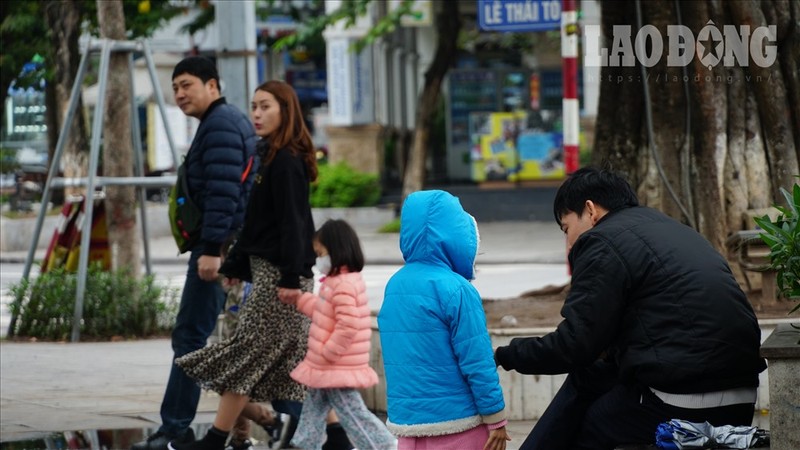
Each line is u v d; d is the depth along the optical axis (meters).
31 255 29.55
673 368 11.29
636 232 11.69
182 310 17.38
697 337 11.34
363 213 64.19
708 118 21.36
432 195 12.26
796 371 10.76
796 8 21.41
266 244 15.92
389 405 12.34
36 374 23.80
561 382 18.33
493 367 11.98
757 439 11.13
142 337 29.16
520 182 73.81
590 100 71.94
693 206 21.56
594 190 12.20
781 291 11.62
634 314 11.55
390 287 12.34
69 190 43.69
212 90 17.62
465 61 84.94
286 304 15.92
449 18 61.47
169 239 60.31
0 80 50.44
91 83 61.56
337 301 15.32
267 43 84.06
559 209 12.42
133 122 29.64
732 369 11.42
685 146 21.58
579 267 11.66
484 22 33.69
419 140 63.22
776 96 21.30
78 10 41.50
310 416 15.67
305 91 91.94
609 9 22.12
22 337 29.16
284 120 15.97
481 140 73.94
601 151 22.42
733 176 21.36
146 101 64.25
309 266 15.92
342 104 69.12
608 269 11.50
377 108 71.06
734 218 21.33
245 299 16.84
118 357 25.84
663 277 11.48
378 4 67.56
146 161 67.44
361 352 15.51
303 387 16.20
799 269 11.36
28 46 49.03
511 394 18.41
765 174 21.39
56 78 42.12
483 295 37.97
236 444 17.50
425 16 60.03
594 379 12.26
